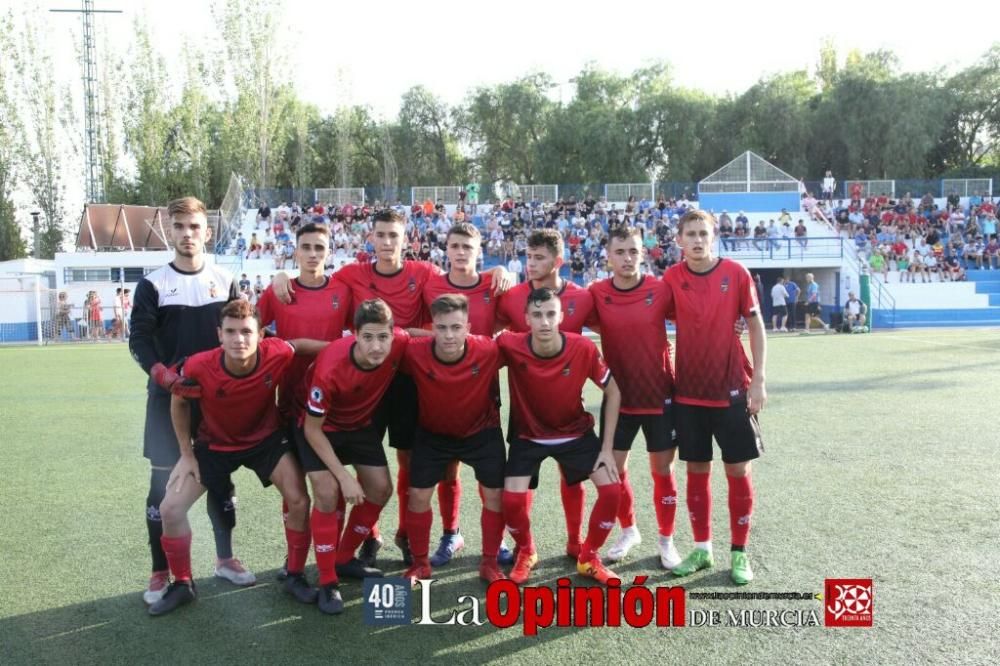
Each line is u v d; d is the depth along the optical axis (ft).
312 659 9.70
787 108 127.34
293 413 12.84
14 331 77.36
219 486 12.09
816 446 20.56
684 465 19.21
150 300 12.23
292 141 148.05
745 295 12.67
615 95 149.07
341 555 12.67
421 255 81.30
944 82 133.80
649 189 96.37
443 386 12.02
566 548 13.65
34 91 125.39
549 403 12.30
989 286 78.59
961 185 93.40
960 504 15.21
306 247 13.34
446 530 13.58
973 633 9.86
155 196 129.18
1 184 124.47
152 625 10.80
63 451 21.83
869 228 85.76
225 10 128.57
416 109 154.30
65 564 13.10
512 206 92.73
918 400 27.81
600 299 13.52
